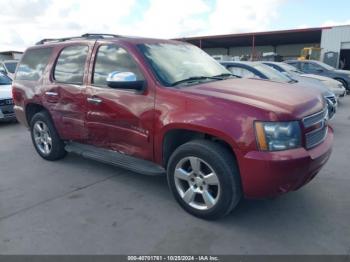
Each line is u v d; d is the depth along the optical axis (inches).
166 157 139.9
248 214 134.6
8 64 541.0
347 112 374.0
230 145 115.8
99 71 159.6
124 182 170.2
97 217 134.6
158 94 134.2
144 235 121.2
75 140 180.9
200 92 126.6
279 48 1521.9
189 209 133.1
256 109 113.1
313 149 121.4
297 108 118.3
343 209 138.0
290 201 145.2
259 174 111.7
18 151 230.4
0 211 141.3
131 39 156.5
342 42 994.7
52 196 155.3
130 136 147.4
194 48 181.0
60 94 177.5
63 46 183.5
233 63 301.9
